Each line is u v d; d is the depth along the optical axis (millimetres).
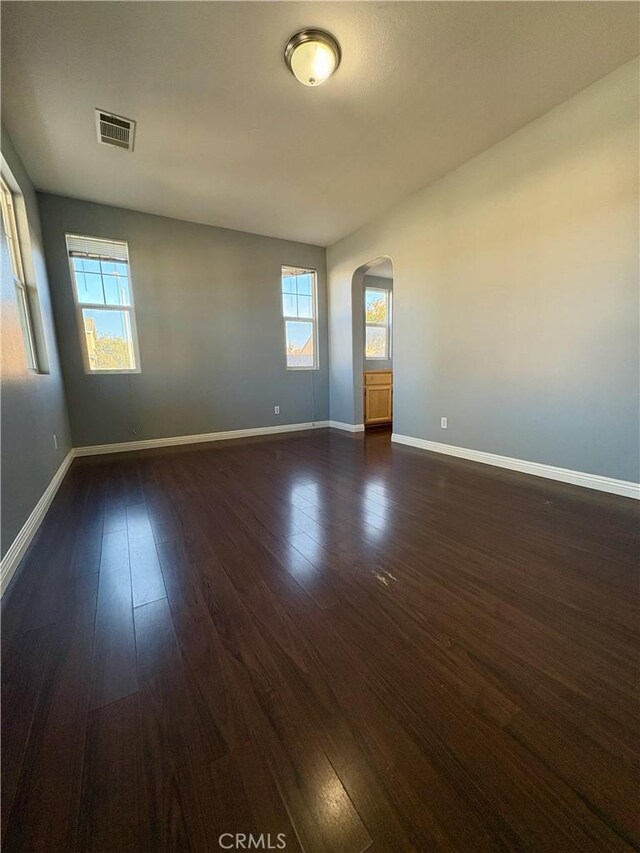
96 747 846
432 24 1760
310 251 5090
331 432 5090
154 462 3512
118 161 2889
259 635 1212
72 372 3727
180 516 2207
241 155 2848
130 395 4051
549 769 783
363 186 3426
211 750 838
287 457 3674
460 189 3135
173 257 4145
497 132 2660
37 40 1769
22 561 1703
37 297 2775
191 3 1628
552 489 2541
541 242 2621
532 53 1957
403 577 1531
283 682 1026
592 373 2438
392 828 690
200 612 1335
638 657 1090
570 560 1635
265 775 785
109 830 695
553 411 2689
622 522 2000
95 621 1295
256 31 1771
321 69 1907
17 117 2301
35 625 1277
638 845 655
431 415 3768
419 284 3686
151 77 2039
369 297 5824
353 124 2506
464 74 2084
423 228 3553
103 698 980
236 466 3344
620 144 2148
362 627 1243
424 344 3723
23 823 705
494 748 831
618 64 2068
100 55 1878
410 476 2961
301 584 1497
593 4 1682
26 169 2932
